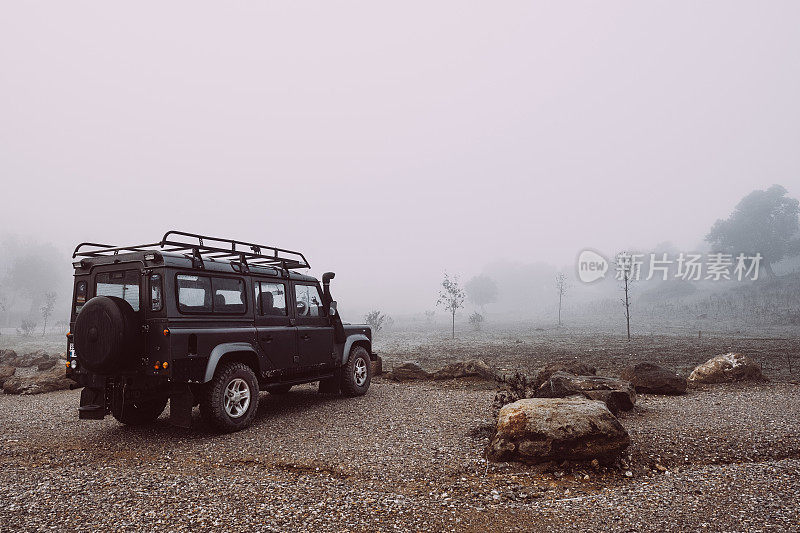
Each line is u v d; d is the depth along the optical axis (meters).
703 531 3.59
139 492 4.48
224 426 6.75
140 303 6.53
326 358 9.12
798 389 10.10
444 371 12.29
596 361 17.72
